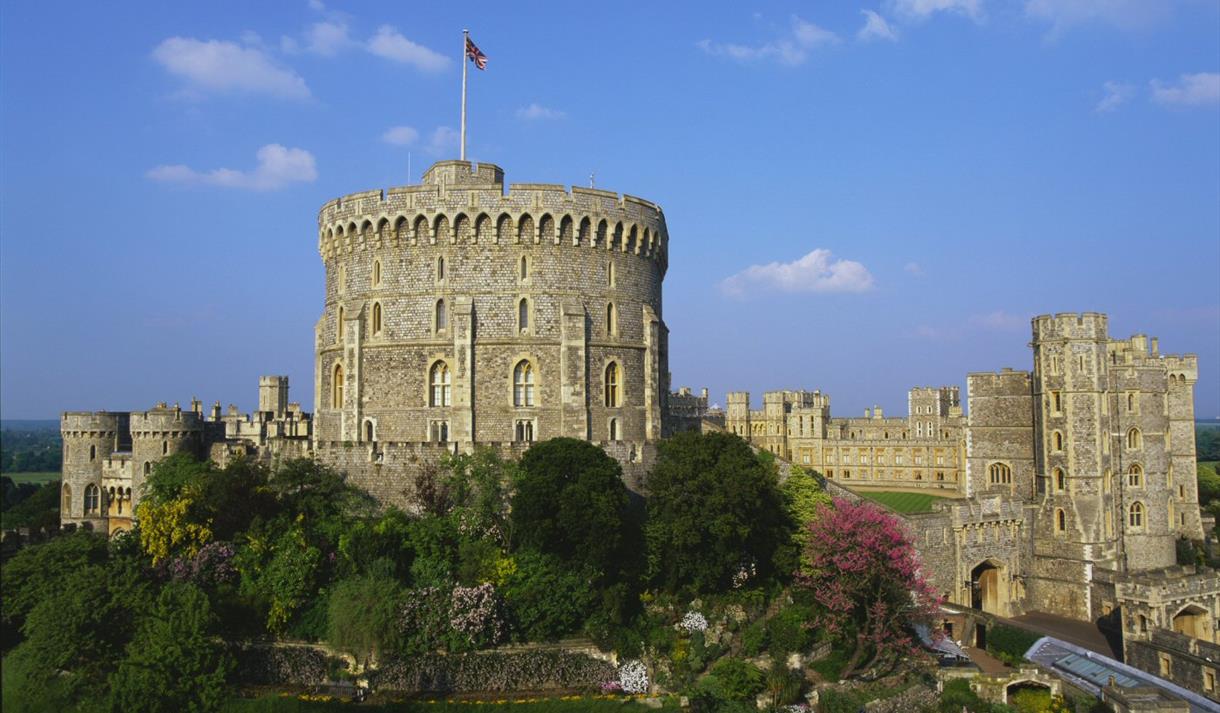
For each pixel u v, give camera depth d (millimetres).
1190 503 100125
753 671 54000
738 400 159125
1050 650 66812
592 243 75312
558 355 73562
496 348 72938
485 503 61750
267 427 91312
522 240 73562
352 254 77062
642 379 78938
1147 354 91750
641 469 69875
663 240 83938
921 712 56906
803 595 63594
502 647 54500
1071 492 83625
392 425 74125
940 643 66375
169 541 60094
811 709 53969
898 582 60500
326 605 55156
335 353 78500
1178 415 100750
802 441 155250
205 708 47469
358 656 52250
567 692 52719
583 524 57344
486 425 72688
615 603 56812
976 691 60875
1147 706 52250
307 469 63938
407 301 74125
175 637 48469
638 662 54469
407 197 73500
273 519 60469
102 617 50156
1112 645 72188
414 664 52688
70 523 77812
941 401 149875
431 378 73500
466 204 72750
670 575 60938
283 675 53031
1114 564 84250
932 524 78125
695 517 61031
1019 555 84500
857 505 73312
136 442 80500
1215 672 57812
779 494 70125
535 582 56562
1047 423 85625
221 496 60688
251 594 55844
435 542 58906
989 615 74188
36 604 51812
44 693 48031
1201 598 68875
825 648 60812
